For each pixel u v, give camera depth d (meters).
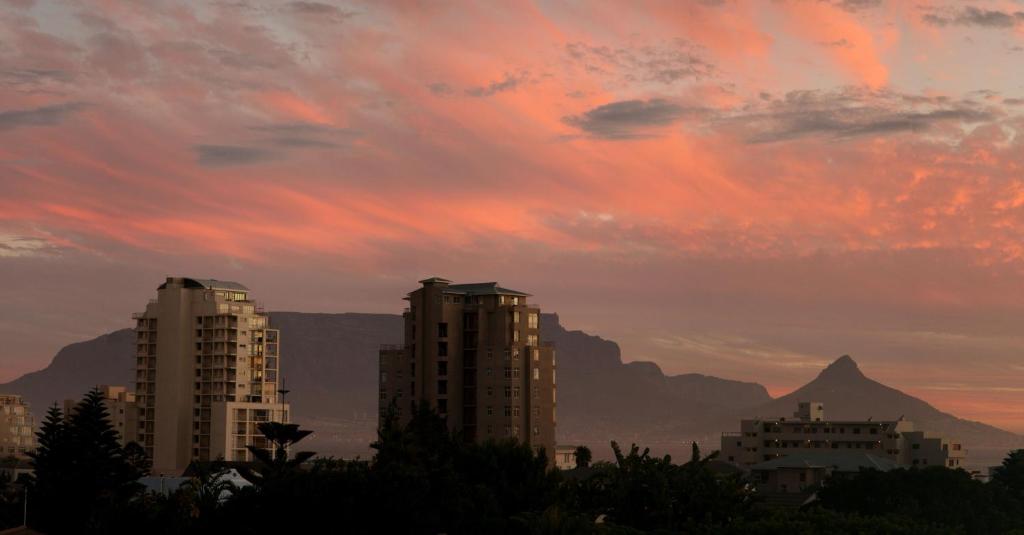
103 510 127.00
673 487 121.81
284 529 116.19
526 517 114.38
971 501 165.62
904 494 163.75
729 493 122.94
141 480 148.75
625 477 123.19
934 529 130.00
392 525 115.81
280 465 133.88
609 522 120.00
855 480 168.50
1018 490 195.12
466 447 134.75
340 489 116.56
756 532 114.31
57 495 135.88
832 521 123.56
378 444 130.62
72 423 142.00
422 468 121.94
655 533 113.94
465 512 119.56
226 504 121.44
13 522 134.62
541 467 132.75
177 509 121.81
